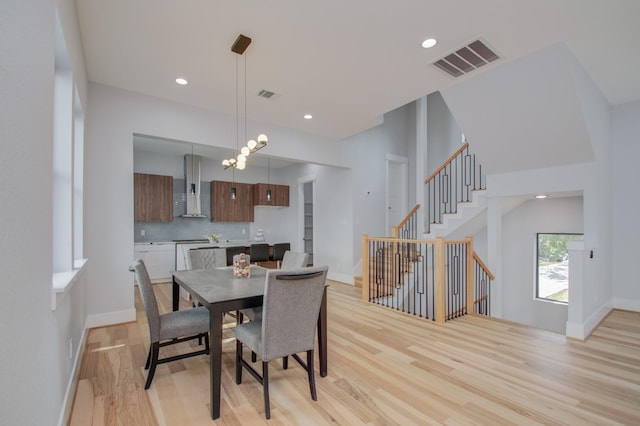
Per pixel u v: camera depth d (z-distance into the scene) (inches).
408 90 144.6
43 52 50.3
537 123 146.1
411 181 282.2
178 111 157.9
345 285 232.1
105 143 139.5
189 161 279.0
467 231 228.4
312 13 92.3
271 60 118.5
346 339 126.5
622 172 175.5
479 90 146.4
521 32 103.4
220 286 98.0
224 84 138.5
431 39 105.7
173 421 74.9
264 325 76.7
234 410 79.6
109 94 140.7
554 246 212.5
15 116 37.7
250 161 304.2
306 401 83.5
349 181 239.9
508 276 226.5
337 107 164.1
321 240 265.9
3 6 33.9
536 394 86.8
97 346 118.0
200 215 282.8
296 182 307.6
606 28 103.7
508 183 175.2
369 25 97.8
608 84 150.5
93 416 76.3
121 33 101.6
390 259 213.2
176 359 95.0
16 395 37.8
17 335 38.2
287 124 191.9
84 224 130.9
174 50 111.8
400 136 278.8
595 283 146.9
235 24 97.1
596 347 119.2
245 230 322.0
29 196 43.4
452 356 110.7
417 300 212.7
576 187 153.6
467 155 221.0
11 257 36.3
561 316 204.7
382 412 78.5
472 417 76.5
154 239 273.1
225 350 118.8
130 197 145.2
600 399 84.7
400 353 113.1
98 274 137.6
